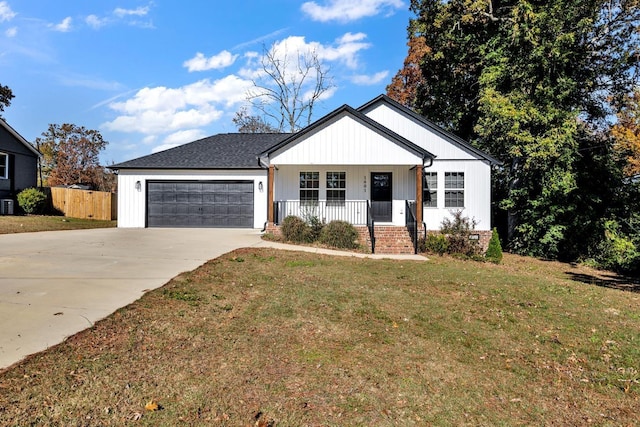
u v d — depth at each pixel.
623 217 17.20
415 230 13.08
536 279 9.85
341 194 15.95
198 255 9.56
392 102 15.95
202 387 3.31
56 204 21.97
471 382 3.79
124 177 16.81
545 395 3.63
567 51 16.22
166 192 16.89
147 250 10.09
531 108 16.05
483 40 19.48
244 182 16.81
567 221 16.75
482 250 14.55
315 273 8.39
